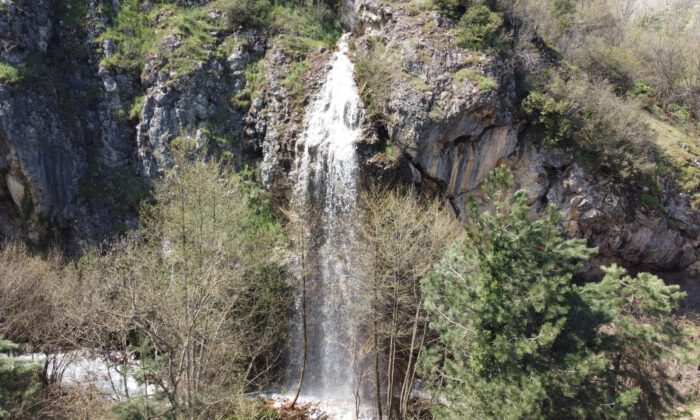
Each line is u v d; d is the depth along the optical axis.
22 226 24.80
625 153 22.14
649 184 22.80
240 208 19.36
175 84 25.55
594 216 21.88
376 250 18.39
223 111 25.88
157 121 25.36
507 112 21.91
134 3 28.38
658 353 13.13
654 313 13.52
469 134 21.62
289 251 22.03
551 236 12.07
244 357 18.30
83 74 26.92
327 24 30.28
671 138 26.09
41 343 18.27
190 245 15.51
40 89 24.86
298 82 25.75
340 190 22.67
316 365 21.75
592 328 12.62
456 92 21.50
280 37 27.91
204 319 15.53
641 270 23.53
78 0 27.89
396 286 16.59
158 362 15.74
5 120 23.20
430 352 15.16
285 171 24.14
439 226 18.16
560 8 32.03
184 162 19.36
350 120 23.41
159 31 27.58
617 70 29.30
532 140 22.59
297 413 19.12
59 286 17.81
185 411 13.98
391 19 24.73
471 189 22.48
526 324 11.84
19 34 24.92
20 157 23.50
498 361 11.70
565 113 22.34
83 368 17.69
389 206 18.34
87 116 26.44
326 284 22.17
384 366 20.59
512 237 11.66
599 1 37.38
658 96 30.41
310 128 24.23
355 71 24.19
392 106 22.08
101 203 25.36
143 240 21.80
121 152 26.03
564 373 11.27
